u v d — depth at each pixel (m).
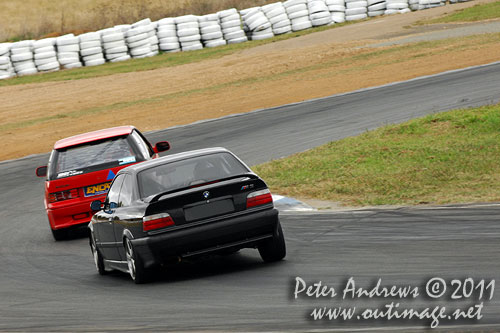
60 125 109.31
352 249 33.00
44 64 167.00
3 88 152.12
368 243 33.81
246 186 30.30
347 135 69.19
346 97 94.38
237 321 23.80
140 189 31.25
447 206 40.47
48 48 167.88
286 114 88.88
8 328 27.20
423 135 62.31
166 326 24.31
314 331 21.81
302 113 87.56
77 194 45.50
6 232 51.66
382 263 29.59
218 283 29.67
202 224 29.45
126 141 46.53
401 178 49.75
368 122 74.19
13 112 127.62
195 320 24.56
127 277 34.75
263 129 80.75
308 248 34.34
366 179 50.72
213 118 96.25
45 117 119.25
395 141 61.44
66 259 41.34
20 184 71.06
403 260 29.69
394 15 181.00
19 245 46.81
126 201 31.94
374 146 60.22
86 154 46.25
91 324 26.09
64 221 45.47
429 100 80.50
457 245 31.17
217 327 23.36
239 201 30.08
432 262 28.75
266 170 58.50
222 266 33.31
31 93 143.75
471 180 47.12
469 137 59.47
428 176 49.44
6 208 60.84
